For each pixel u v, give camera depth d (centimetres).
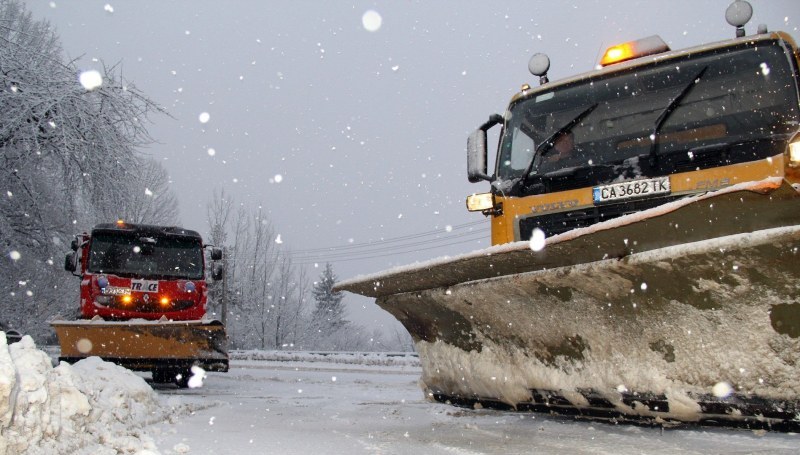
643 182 463
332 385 1023
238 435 442
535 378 446
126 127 1359
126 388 518
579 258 382
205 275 1074
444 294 476
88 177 1314
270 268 3503
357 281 533
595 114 532
